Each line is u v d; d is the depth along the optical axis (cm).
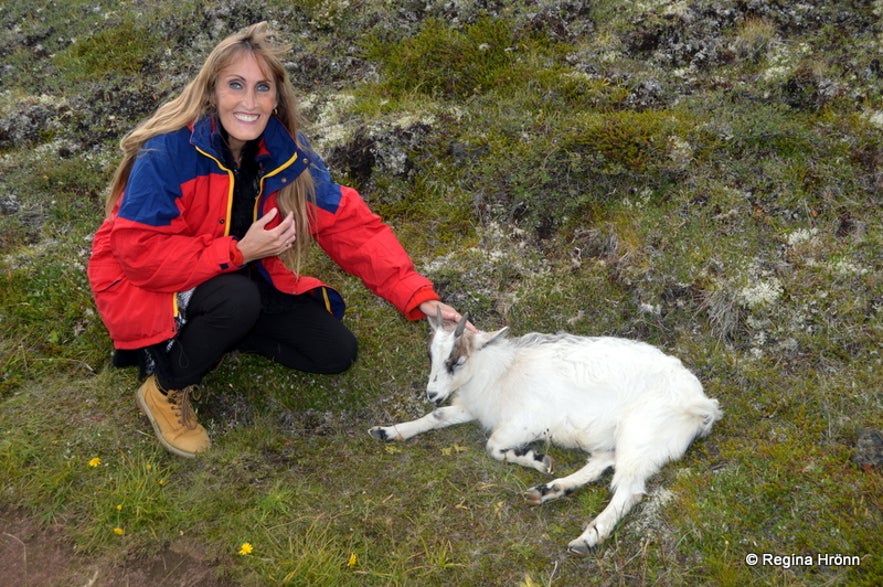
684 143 258
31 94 333
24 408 215
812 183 247
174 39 344
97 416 213
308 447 209
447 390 203
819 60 281
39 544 179
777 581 164
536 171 261
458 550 178
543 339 215
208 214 190
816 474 183
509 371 207
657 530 177
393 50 318
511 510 187
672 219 246
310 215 205
